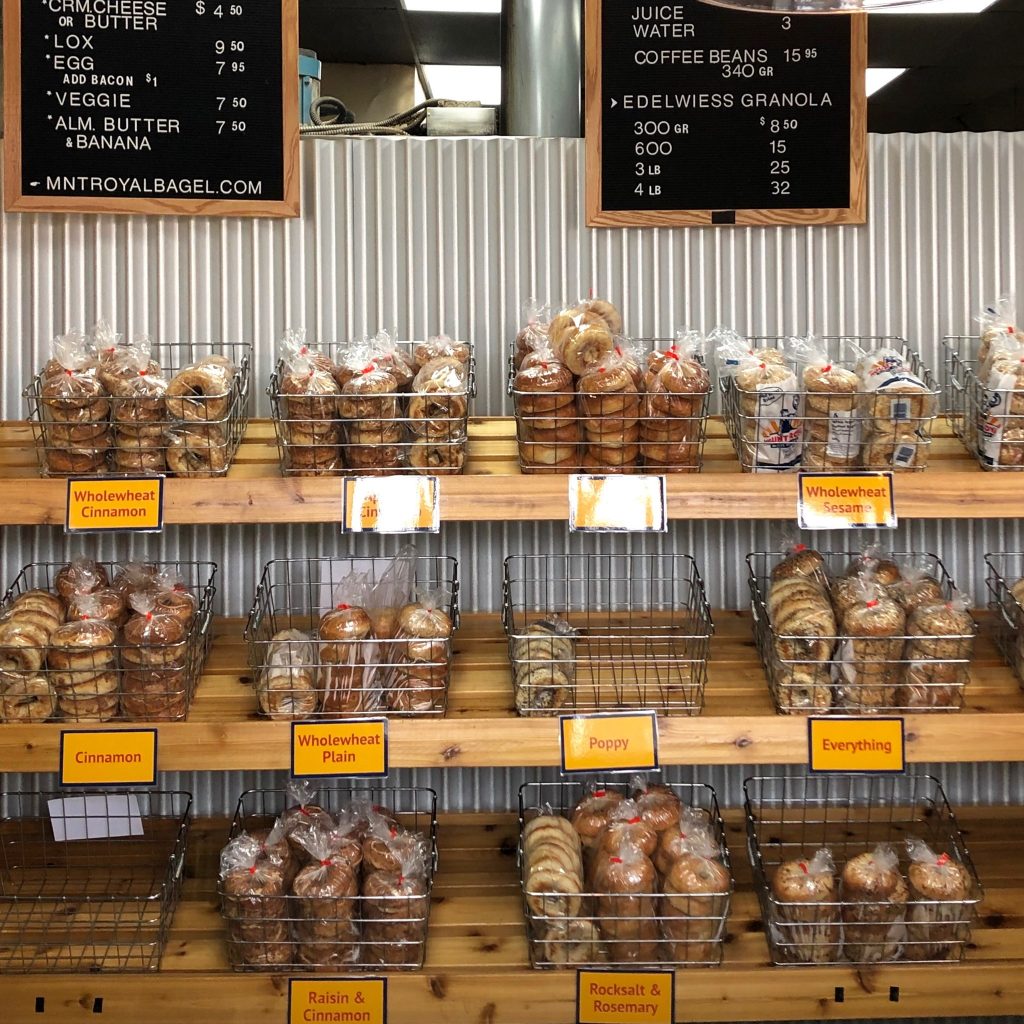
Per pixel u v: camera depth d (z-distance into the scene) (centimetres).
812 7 160
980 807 226
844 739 176
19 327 217
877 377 179
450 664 189
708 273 221
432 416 176
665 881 181
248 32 208
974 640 207
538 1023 177
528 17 235
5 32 204
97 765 173
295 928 178
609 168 214
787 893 178
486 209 219
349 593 191
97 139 207
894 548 226
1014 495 174
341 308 219
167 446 176
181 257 217
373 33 580
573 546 226
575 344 175
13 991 174
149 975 175
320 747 175
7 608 189
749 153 214
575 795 227
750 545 226
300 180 212
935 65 670
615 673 193
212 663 200
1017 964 177
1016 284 221
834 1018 178
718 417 211
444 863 208
